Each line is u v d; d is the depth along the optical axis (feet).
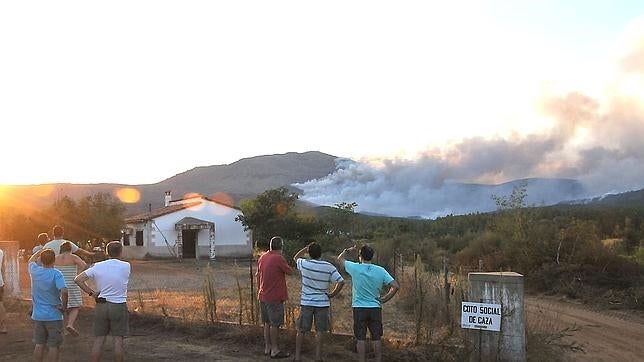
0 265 40.01
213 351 33.86
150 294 62.28
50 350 27.96
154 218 153.79
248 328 36.42
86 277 27.68
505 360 28.99
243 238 164.66
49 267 28.17
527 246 83.71
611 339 48.34
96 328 27.71
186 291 68.33
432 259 99.81
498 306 28.66
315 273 30.55
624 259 78.38
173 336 37.86
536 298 73.31
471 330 30.14
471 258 92.27
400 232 152.56
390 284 29.01
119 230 137.49
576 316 60.03
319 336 30.42
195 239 159.12
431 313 36.06
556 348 37.83
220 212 162.71
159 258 152.97
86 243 128.36
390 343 33.19
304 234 126.93
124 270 28.35
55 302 28.04
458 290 35.01
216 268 117.80
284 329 34.83
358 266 29.48
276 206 133.49
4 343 36.65
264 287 32.07
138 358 32.30
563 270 77.51
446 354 31.12
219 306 48.75
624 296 68.08
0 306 39.78
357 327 29.14
